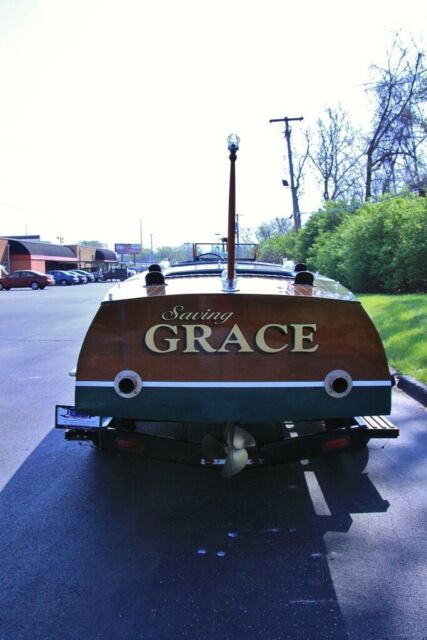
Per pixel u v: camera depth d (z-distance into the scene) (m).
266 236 66.81
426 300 13.23
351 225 21.47
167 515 3.88
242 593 2.94
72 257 70.88
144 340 3.54
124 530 3.66
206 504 4.05
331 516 3.82
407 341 8.80
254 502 4.07
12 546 3.46
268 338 3.51
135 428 4.35
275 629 2.65
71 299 27.45
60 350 10.97
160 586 3.02
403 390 7.10
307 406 3.54
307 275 4.12
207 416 3.53
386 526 3.67
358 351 3.56
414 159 32.00
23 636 2.63
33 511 3.95
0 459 4.97
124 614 2.78
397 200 20.39
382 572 3.13
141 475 4.60
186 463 3.65
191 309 3.50
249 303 3.48
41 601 2.90
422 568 3.16
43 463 4.88
